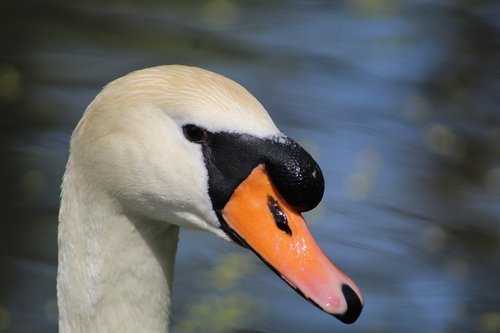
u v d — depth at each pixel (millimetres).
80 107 14062
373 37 16750
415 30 17125
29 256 11602
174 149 5938
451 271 11836
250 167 5910
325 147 13648
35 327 10703
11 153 13117
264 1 17719
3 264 11461
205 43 16031
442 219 12617
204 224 6051
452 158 13836
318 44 16328
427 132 14391
